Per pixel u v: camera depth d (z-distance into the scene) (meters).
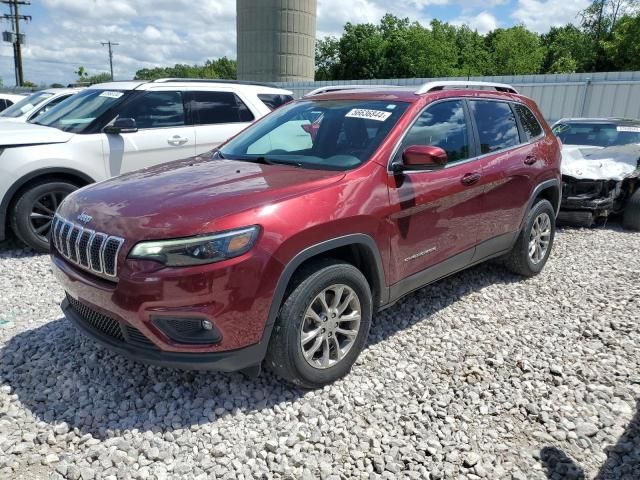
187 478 2.52
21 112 10.09
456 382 3.39
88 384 3.23
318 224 2.97
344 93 4.41
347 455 2.71
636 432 2.93
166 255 2.67
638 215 7.64
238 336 2.78
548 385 3.39
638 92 14.62
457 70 52.28
